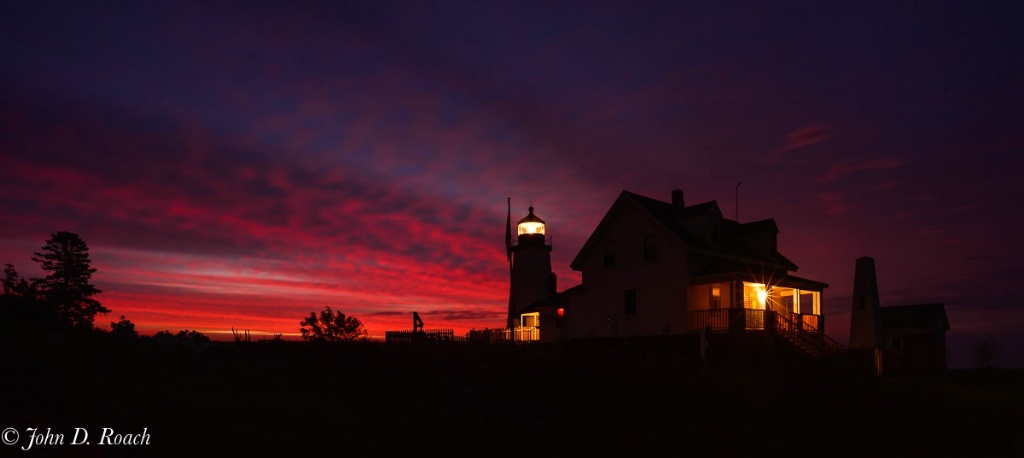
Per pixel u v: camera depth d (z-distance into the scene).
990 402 24.38
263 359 29.89
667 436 19.14
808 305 42.72
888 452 17.52
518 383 25.62
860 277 35.53
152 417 16.25
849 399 24.88
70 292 44.62
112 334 28.38
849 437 19.23
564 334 44.56
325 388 24.11
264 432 16.39
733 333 30.48
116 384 18.89
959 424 20.78
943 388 27.56
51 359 19.30
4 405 14.90
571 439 18.44
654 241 37.69
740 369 24.34
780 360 28.30
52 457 12.53
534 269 56.84
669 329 35.91
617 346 33.38
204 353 28.36
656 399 24.59
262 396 21.14
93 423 14.86
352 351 34.41
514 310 56.66
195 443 14.72
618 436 18.98
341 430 17.50
